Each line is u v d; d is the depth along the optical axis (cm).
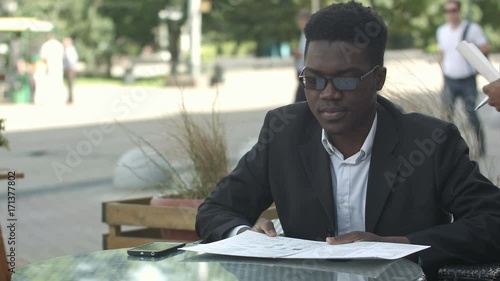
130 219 569
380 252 287
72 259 300
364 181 337
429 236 315
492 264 319
